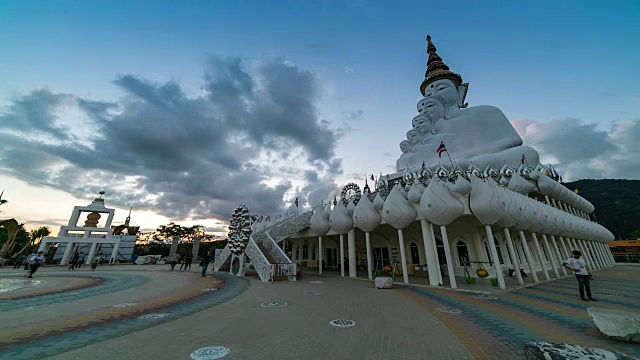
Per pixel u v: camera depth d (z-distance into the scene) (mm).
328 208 23578
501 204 13828
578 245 27609
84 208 39781
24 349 5371
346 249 27766
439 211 14484
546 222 18172
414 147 30953
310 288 14172
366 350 5367
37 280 18016
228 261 26141
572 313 8523
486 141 27562
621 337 5762
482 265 18953
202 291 13055
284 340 5918
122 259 43000
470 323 7371
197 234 61125
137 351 5270
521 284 14594
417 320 7672
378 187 26594
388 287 14148
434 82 34719
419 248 21781
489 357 5055
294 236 26953
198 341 5840
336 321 7523
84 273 23594
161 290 13445
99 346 5539
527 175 22984
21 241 39000
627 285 15164
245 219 21016
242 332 6488
